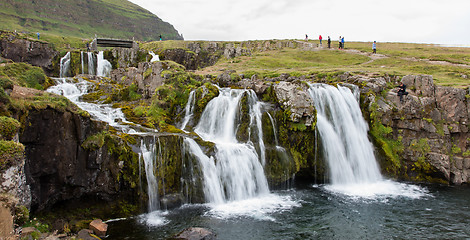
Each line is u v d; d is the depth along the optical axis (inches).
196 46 2822.3
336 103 958.4
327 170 880.3
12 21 5438.0
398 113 978.7
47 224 510.9
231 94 961.5
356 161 924.6
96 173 582.2
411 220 629.6
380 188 845.8
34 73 1007.0
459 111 954.7
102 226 531.2
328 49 2290.8
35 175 506.6
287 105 880.9
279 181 808.9
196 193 692.7
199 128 915.4
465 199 762.2
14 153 378.3
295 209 675.4
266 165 808.9
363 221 620.7
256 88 999.6
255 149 805.9
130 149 629.3
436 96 991.6
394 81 1127.0
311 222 608.4
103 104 1040.2
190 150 711.1
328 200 737.6
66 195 558.9
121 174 610.9
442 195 794.2
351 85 1033.5
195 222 591.5
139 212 622.2
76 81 1254.9
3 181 364.5
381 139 971.9
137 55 2480.3
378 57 1893.5
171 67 1088.2
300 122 863.1
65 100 569.9
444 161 914.1
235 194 733.3
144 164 637.3
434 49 2288.4
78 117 558.6
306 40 3122.5
